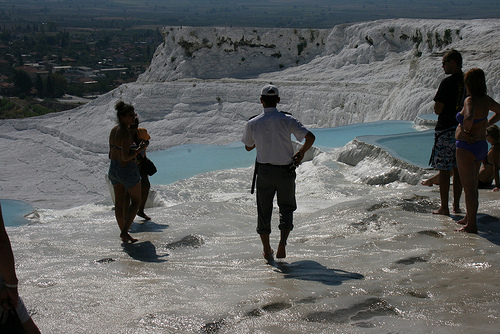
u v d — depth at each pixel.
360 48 33.78
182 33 37.69
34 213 9.81
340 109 28.77
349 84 30.20
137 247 5.88
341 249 5.14
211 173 12.64
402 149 10.36
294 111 30.78
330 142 13.77
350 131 15.13
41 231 6.93
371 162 10.40
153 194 10.38
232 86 33.72
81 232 6.75
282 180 4.76
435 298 3.48
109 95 38.59
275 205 8.30
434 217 6.00
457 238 5.09
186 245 5.93
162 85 35.66
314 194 9.27
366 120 26.56
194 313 3.28
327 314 3.22
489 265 4.14
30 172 32.91
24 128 39.59
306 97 30.56
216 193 10.23
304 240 5.70
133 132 7.10
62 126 37.62
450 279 3.86
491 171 7.54
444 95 5.70
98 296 3.75
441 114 5.85
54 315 3.34
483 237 5.10
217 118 32.84
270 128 4.69
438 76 19.56
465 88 5.61
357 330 2.90
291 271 4.42
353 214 6.47
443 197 6.09
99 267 4.89
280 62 37.47
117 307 3.49
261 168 4.80
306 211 7.73
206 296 3.70
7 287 2.53
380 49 32.97
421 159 9.58
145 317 3.24
